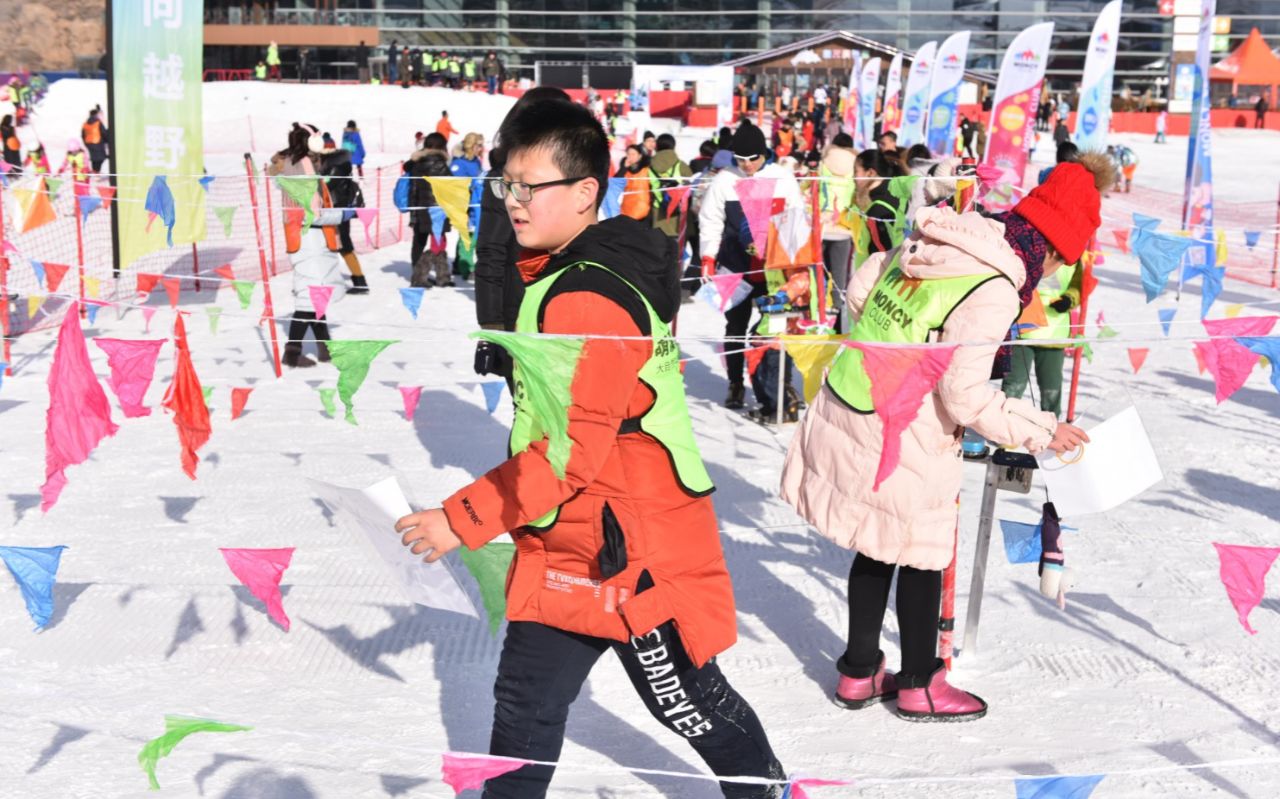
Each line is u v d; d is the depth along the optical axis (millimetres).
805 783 2141
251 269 13445
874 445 3197
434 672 3770
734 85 45375
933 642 3426
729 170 7289
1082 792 2156
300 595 4379
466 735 3346
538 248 2295
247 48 53406
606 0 55719
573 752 3248
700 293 7598
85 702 3529
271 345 9406
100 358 8641
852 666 3523
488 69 46750
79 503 5488
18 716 3428
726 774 2490
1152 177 29297
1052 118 41062
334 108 37906
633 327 2154
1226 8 52562
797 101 42500
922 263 3061
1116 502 3260
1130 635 4051
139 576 4562
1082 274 6312
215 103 37656
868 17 55656
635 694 3617
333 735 3330
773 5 55750
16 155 24906
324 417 7219
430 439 6754
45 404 7449
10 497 5562
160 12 10094
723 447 6633
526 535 2330
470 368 8695
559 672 2350
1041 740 3332
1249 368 2574
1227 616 4211
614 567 2244
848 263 8922
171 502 5512
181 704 3525
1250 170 31094
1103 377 8414
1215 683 3693
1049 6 54781
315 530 5117
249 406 7461
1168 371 8609
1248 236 9633
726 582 2375
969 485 5895
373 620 4160
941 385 3004
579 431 2084
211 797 2975
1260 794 3039
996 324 2975
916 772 3143
